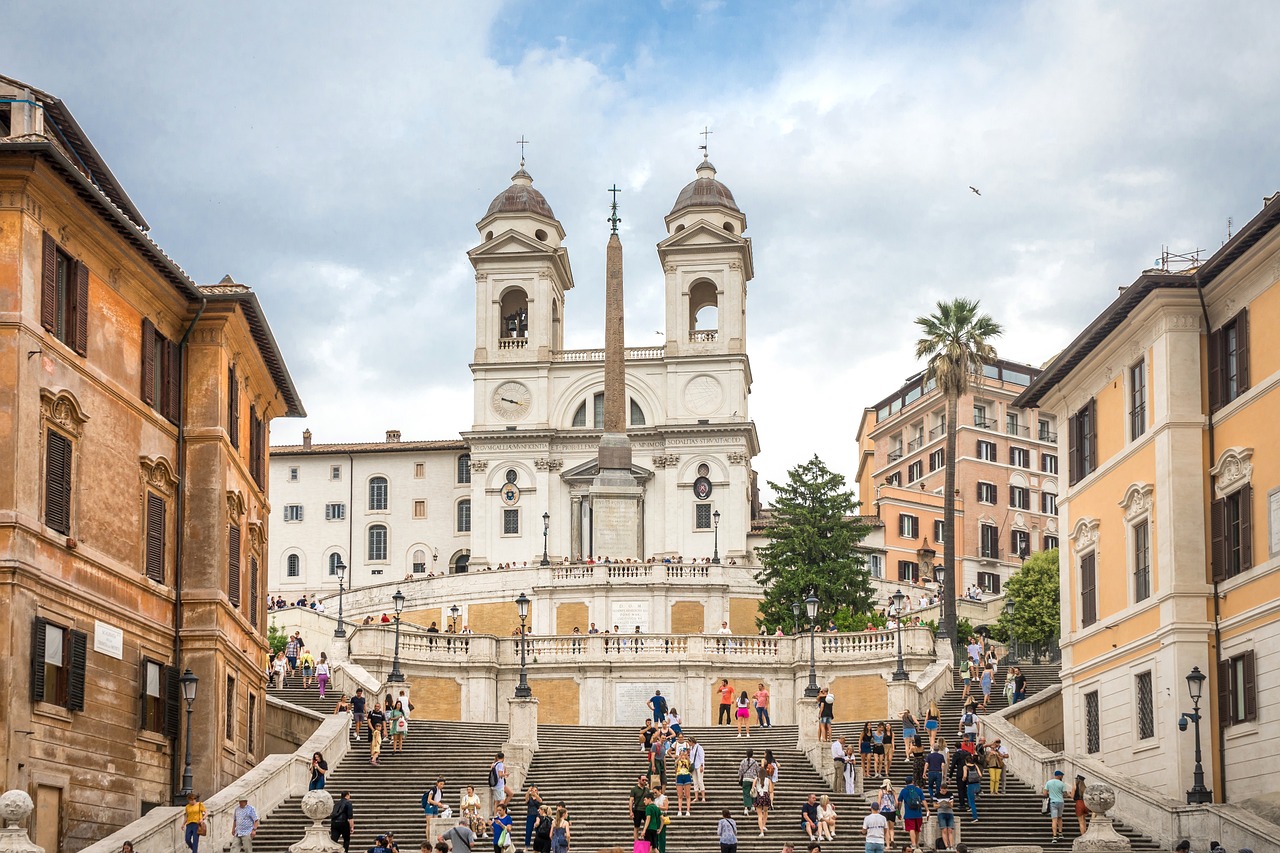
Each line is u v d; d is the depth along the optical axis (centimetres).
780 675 7031
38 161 3569
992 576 12775
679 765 4362
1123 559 4794
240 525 4812
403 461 12256
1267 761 4053
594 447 11550
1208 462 4444
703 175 12412
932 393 13688
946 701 6147
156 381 4353
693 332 11794
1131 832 4084
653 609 9150
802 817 4156
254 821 3947
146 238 4047
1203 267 4362
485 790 4356
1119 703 4781
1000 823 4253
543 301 11875
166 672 4303
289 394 5459
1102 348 4941
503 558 11438
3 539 3472
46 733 3600
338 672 6094
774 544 9162
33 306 3612
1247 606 4206
